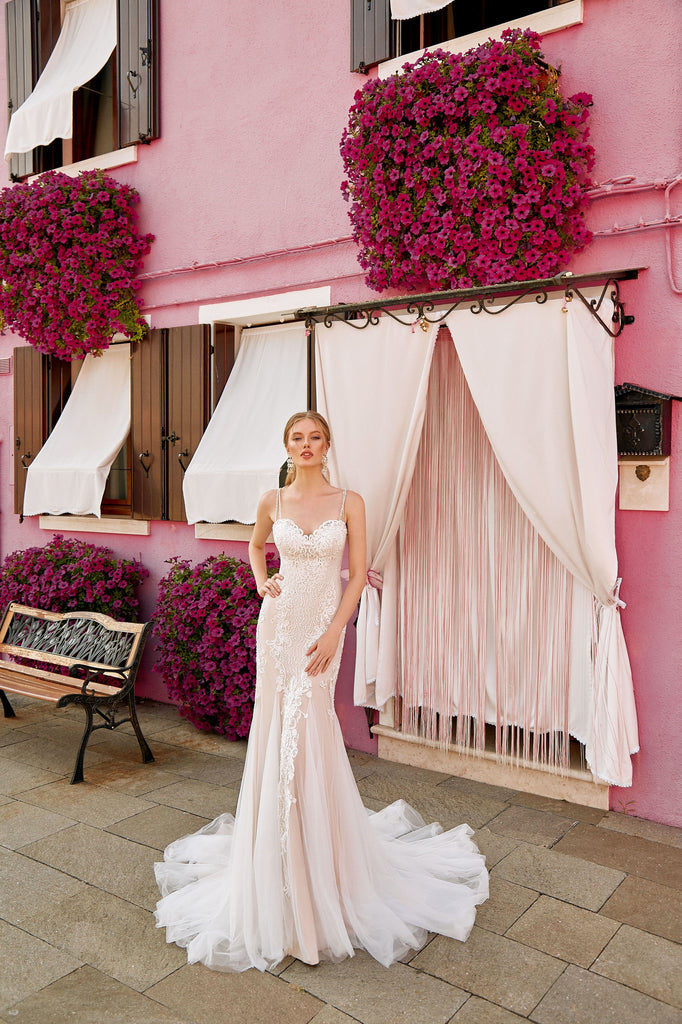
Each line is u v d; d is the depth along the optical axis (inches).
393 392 172.7
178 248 233.1
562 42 163.8
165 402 233.1
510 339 156.9
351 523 125.6
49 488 251.9
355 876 119.7
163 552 242.2
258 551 135.5
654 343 154.8
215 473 212.1
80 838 151.9
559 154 157.6
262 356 226.7
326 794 119.1
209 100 223.5
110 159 245.8
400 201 170.6
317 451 125.0
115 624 200.8
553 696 169.0
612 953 114.9
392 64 185.2
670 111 152.3
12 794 173.5
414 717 188.9
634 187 154.7
